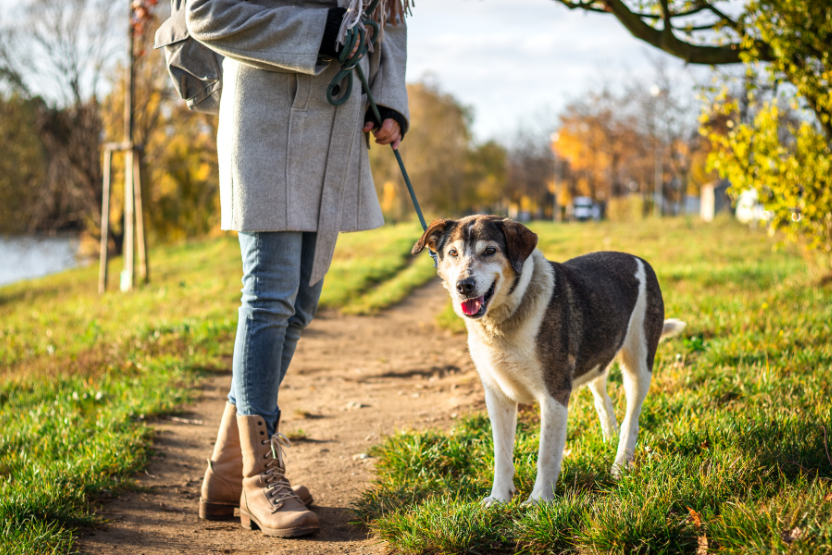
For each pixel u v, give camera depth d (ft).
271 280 9.53
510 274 9.93
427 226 11.39
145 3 39.75
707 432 10.76
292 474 12.32
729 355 15.89
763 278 28.58
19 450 12.76
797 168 22.86
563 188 220.02
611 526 7.68
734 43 24.02
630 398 11.80
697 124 115.75
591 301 10.93
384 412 16.51
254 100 9.23
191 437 14.82
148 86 76.43
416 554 8.25
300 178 9.46
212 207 93.40
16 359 24.09
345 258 64.08
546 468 9.77
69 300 43.11
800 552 6.44
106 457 12.08
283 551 8.80
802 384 13.03
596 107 155.74
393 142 10.78
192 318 28.63
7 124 89.51
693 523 7.66
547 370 9.90
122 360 21.86
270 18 8.84
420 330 30.27
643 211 117.08
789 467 9.15
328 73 9.49
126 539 9.29
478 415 14.19
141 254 45.96
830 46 21.27
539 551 7.92
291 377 21.27
